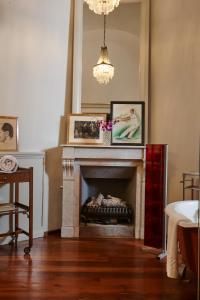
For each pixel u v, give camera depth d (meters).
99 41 4.67
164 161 3.59
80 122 4.39
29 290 2.67
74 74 4.48
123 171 4.46
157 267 3.21
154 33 4.57
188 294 2.65
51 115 4.30
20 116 4.04
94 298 2.55
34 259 3.38
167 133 4.24
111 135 4.31
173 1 4.08
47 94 4.25
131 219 4.41
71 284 2.79
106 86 4.66
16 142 3.97
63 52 4.38
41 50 4.16
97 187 4.77
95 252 3.63
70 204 4.21
